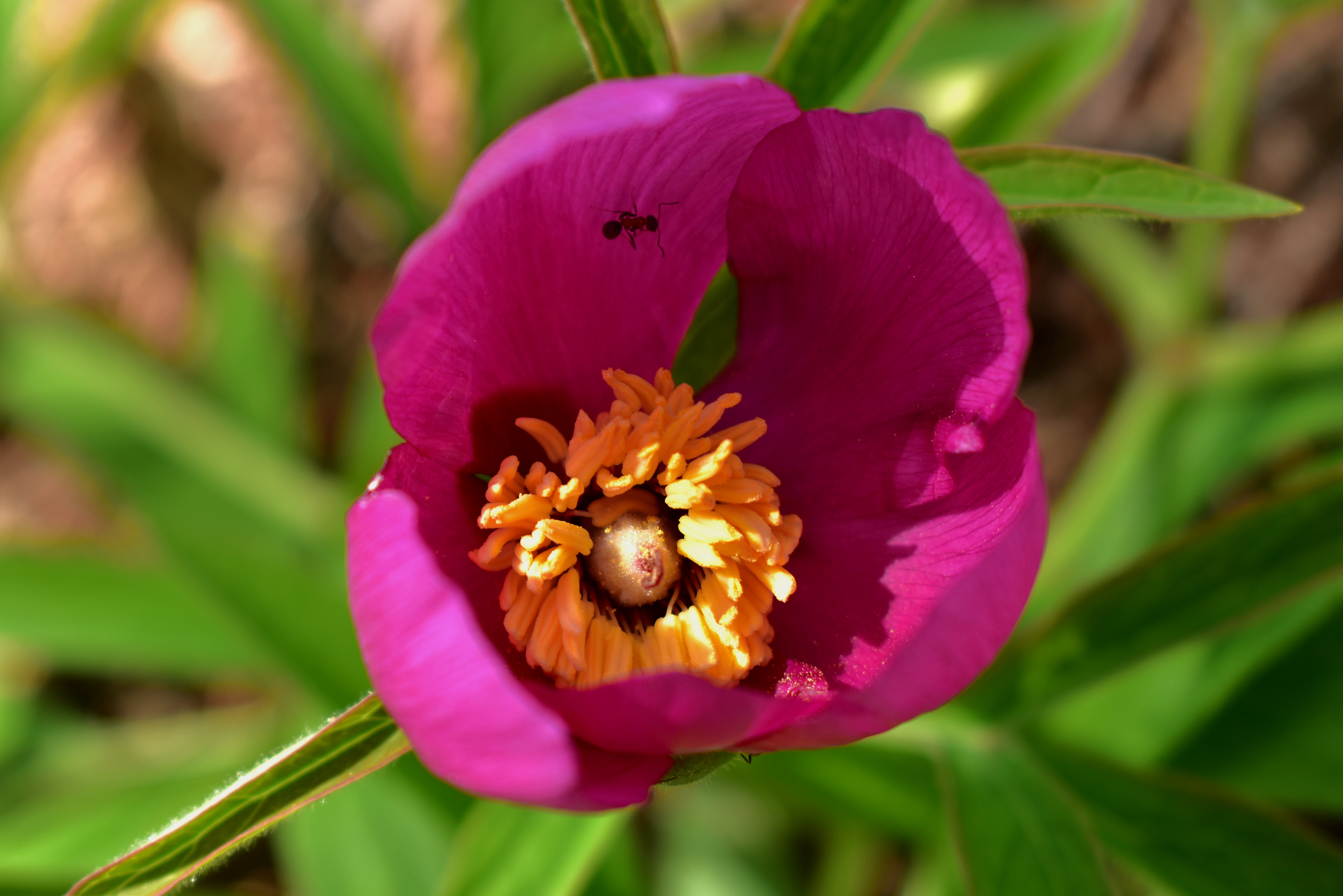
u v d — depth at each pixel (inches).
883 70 16.3
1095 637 16.9
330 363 24.6
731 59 20.8
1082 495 20.4
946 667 15.2
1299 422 19.9
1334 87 21.3
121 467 21.0
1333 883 16.7
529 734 14.9
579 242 16.0
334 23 22.7
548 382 16.3
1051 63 18.0
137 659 19.7
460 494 16.1
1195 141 21.6
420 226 20.5
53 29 24.6
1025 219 16.0
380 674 15.0
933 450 16.2
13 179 24.3
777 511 16.3
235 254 22.0
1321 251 21.5
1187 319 20.1
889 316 16.2
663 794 18.6
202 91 25.1
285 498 21.0
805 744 15.4
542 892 16.9
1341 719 18.4
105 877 15.4
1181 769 18.6
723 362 16.7
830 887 19.3
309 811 19.1
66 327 21.9
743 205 16.1
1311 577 16.6
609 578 16.4
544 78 20.9
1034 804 16.9
